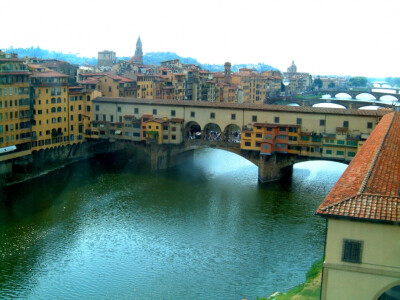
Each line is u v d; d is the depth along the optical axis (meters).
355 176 47.38
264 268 67.38
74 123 129.00
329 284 39.41
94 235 78.69
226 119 121.06
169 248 73.94
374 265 38.06
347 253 38.62
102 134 131.38
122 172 121.69
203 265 68.19
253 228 82.88
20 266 67.06
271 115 116.75
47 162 120.19
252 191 106.75
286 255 71.69
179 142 124.00
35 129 114.88
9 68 105.56
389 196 39.84
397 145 61.66
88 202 95.81
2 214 87.06
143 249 73.44
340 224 38.47
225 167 132.12
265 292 60.62
